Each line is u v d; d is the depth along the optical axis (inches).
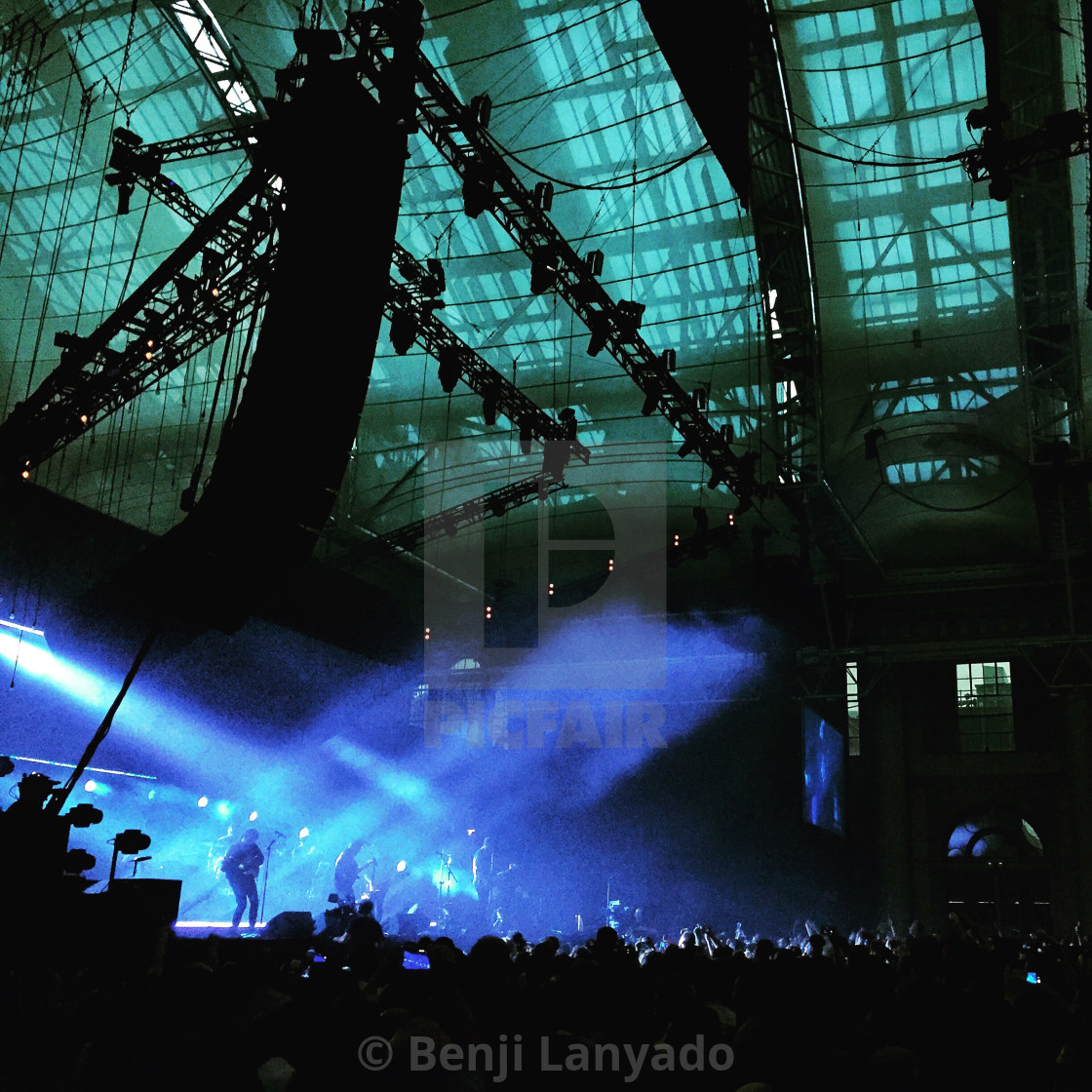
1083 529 1178.0
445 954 215.8
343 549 1360.7
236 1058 166.6
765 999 197.8
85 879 494.0
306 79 578.9
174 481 1293.1
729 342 1228.5
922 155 1029.8
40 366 1238.3
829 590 1392.7
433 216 1172.5
